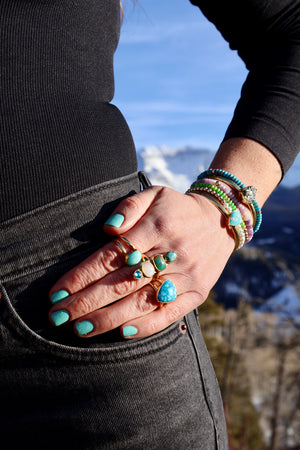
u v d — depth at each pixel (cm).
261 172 88
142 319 70
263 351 2278
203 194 84
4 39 68
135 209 71
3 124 67
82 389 69
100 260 68
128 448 70
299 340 2256
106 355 68
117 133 79
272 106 89
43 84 71
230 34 102
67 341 68
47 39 72
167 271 73
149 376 70
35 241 67
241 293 3278
